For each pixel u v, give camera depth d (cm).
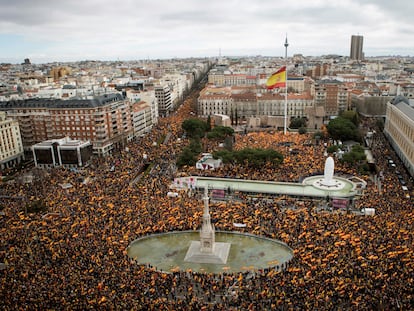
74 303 10962
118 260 13688
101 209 18050
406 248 13475
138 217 17462
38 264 13312
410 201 18375
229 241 16450
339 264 12875
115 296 11325
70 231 15850
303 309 10762
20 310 10688
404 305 10806
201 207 18800
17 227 16350
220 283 12744
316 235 15200
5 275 12569
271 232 16362
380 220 16125
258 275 13338
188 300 11550
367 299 11050
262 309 11044
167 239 16738
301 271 12775
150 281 12500
